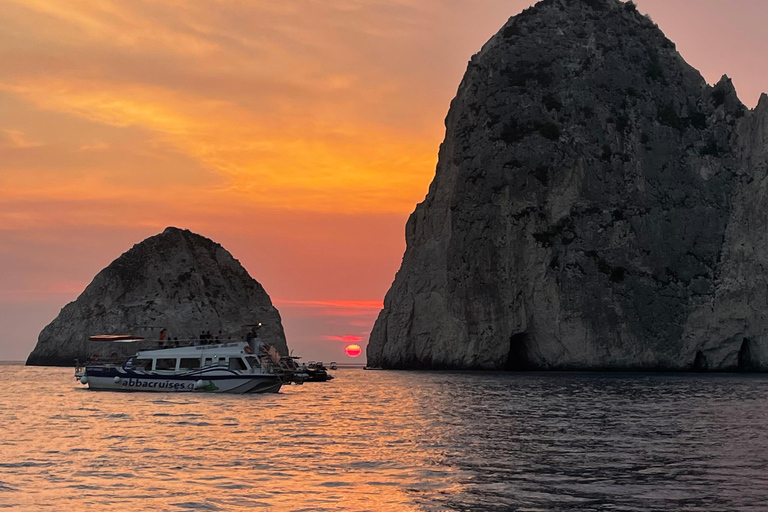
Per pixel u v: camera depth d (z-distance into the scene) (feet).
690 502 82.79
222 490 87.10
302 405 198.70
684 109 520.01
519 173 473.26
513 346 476.13
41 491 85.97
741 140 506.07
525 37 521.65
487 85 503.61
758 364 449.48
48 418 158.30
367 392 259.60
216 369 232.73
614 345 444.14
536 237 462.19
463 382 327.26
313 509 79.00
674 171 493.36
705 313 454.40
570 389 274.77
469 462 105.70
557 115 492.54
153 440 125.39
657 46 545.44
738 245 471.62
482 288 459.73
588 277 452.76
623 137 492.13
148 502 81.35
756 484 91.76
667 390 269.64
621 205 473.67
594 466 103.04
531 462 105.91
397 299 505.25
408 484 90.94
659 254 467.93
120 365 246.06
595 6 545.03
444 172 513.04
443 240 494.18
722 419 164.35
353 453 113.29
